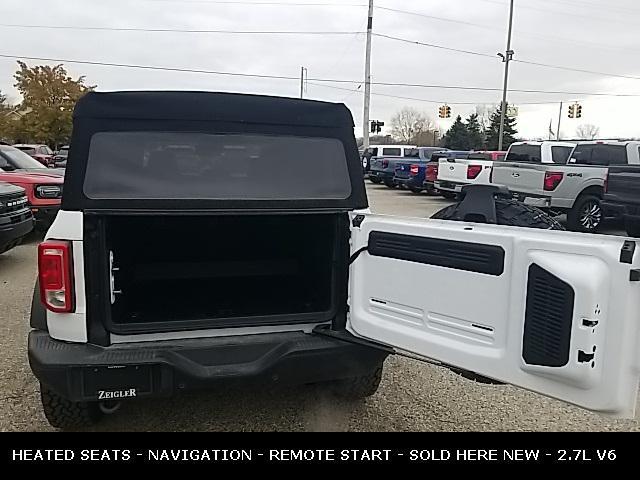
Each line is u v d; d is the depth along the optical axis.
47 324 2.89
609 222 11.99
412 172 20.25
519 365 2.37
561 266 2.19
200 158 3.16
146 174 3.01
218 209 3.00
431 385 4.12
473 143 61.22
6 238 7.12
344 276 3.21
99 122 2.98
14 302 6.00
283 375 2.97
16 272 7.46
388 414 3.63
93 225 2.80
